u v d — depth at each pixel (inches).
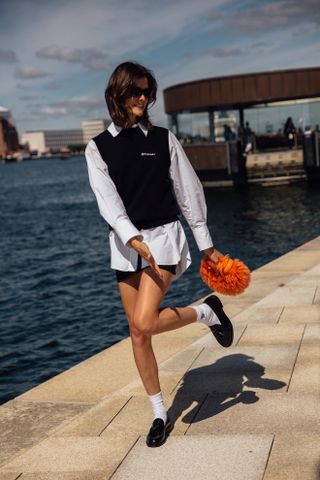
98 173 115.6
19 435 143.4
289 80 1316.4
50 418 151.6
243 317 226.2
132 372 180.2
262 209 1040.8
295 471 107.7
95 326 389.4
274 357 174.9
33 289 535.5
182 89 1395.2
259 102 1364.4
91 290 510.0
